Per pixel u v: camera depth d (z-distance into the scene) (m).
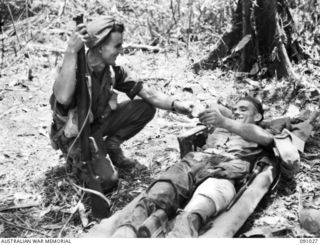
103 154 4.55
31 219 4.31
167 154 5.19
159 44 7.48
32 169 4.97
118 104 4.83
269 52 6.65
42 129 5.64
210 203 3.82
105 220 3.93
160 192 3.79
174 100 4.75
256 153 4.55
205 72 6.83
